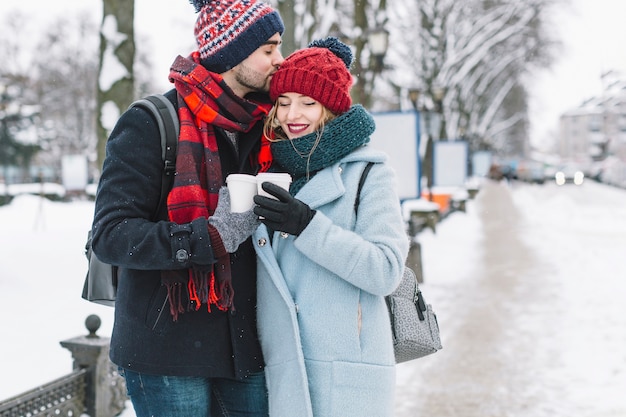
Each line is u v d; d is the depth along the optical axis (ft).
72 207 84.12
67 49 170.81
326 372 6.97
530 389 17.69
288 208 6.49
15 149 154.30
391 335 7.40
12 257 33.35
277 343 7.11
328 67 7.18
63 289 28.14
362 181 7.24
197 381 7.04
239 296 7.27
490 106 148.87
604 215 81.71
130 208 6.53
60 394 13.16
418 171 29.32
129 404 15.56
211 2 7.27
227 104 7.11
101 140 29.12
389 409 7.21
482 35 99.04
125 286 7.00
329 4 44.42
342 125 7.11
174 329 6.78
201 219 6.36
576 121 406.62
